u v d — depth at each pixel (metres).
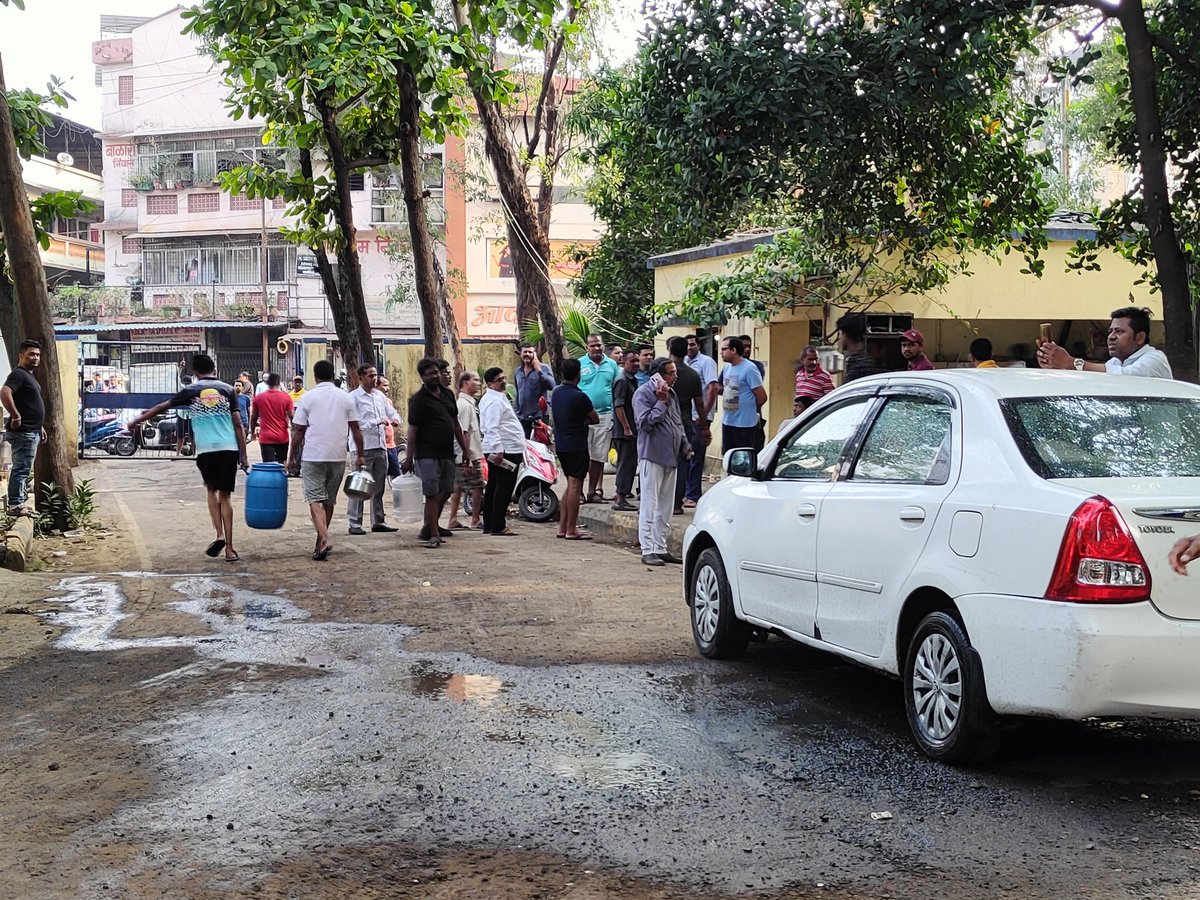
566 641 8.24
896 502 5.84
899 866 4.35
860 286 17.47
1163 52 10.52
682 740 5.93
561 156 30.86
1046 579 4.89
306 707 6.57
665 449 11.86
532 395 17.88
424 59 15.47
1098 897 4.06
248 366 50.69
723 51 9.88
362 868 4.37
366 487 13.50
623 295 29.19
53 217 15.02
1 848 4.59
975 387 5.80
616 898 4.11
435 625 8.79
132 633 8.62
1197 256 10.94
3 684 7.19
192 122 53.03
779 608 6.89
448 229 45.91
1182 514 4.86
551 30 18.22
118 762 5.67
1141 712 4.80
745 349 14.88
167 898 4.11
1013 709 5.03
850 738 5.96
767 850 4.52
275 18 15.36
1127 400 5.72
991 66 10.53
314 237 19.67
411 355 30.34
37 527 13.81
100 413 29.00
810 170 10.95
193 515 16.56
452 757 5.67
